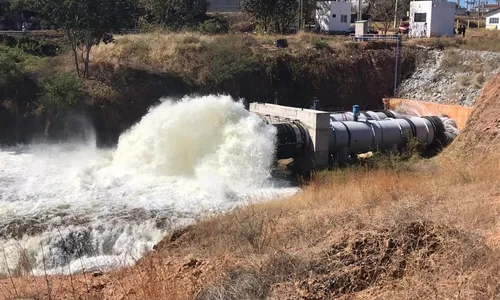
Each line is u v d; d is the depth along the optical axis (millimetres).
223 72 30766
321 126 20844
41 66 27969
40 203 15805
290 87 33500
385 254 7492
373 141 22641
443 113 30500
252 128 19781
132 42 33094
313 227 9938
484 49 36875
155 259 9523
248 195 17328
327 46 36781
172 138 19594
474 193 11859
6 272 10930
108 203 16031
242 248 9281
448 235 7906
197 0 52594
